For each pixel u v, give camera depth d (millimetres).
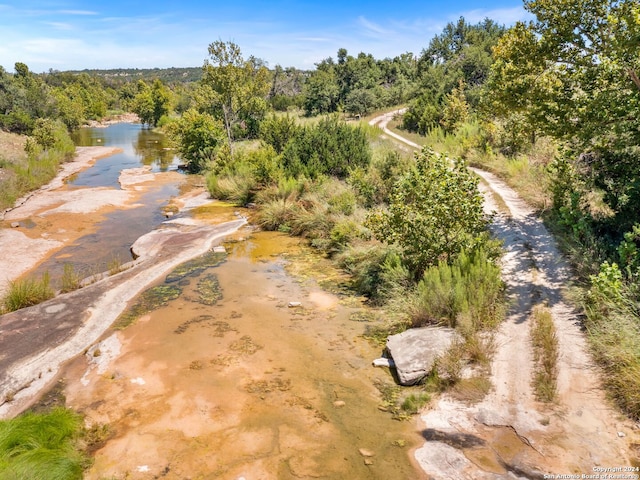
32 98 53562
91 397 6613
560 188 12188
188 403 6395
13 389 6879
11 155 27547
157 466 5184
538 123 11102
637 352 5723
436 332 7512
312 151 20266
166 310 9609
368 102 51344
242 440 5594
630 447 4816
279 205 16828
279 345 8086
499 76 11992
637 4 9023
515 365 6480
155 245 14125
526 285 8953
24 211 19000
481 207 9461
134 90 116562
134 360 7613
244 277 11594
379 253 11117
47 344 8164
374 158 19875
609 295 6961
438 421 5719
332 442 5508
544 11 10430
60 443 5434
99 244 14938
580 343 6773
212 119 32406
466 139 24766
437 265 9492
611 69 9578
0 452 5117
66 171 29594
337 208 15266
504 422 5453
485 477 4672
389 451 5281
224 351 7875
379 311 9508
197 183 25641
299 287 10938
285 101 65625
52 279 11875
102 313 9438
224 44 27766
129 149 42969
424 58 64125
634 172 10180
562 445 4969
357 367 7324
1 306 9961
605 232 10180
